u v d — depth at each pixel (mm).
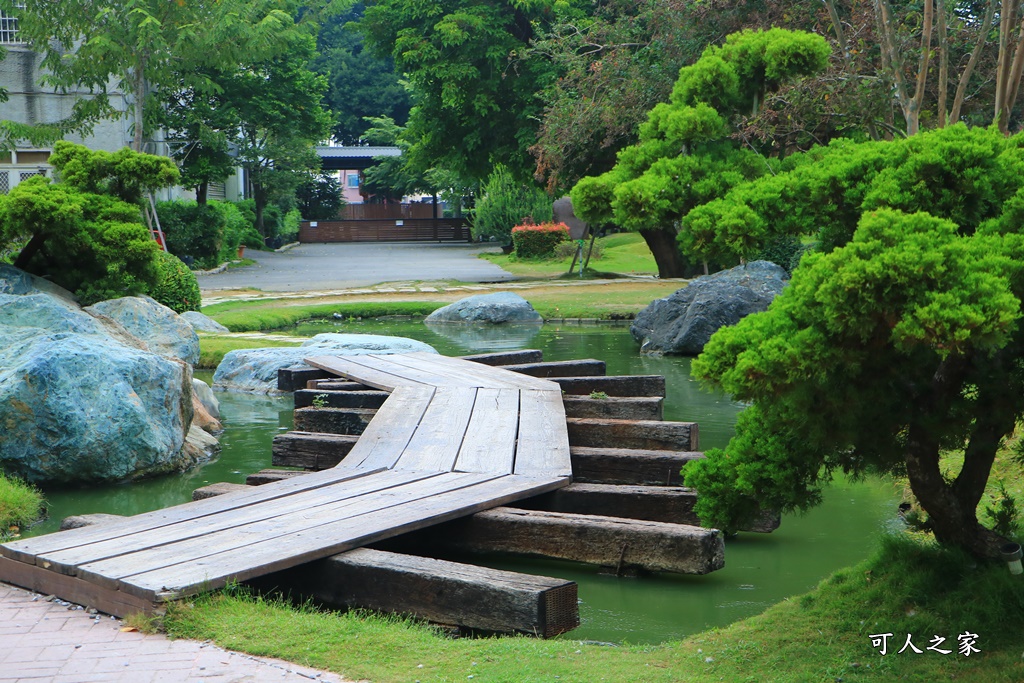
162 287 17406
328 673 4098
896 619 4258
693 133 5137
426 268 35156
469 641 4520
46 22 27359
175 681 4008
